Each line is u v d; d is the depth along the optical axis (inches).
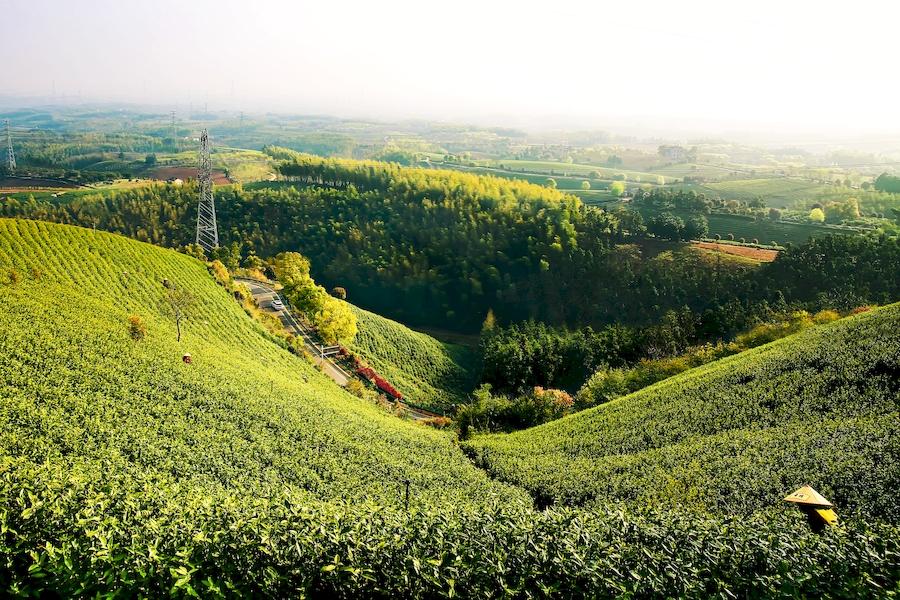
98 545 546.9
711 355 2908.5
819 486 1230.3
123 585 523.8
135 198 7170.3
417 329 5236.2
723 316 3560.5
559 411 2741.1
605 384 2812.5
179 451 1444.4
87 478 870.4
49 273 2655.0
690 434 1851.6
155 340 2237.9
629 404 2268.7
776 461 1438.2
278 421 1882.4
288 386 2393.0
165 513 656.4
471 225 5797.2
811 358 2070.6
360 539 597.9
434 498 1549.0
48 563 519.5
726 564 602.9
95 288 2753.4
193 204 6845.5
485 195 6343.5
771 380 2018.9
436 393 3654.0
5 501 594.9
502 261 5482.3
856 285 3786.9
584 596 558.6
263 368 2650.1
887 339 2017.7
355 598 567.5
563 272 5132.9
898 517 1064.2
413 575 570.9
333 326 3506.4
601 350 3651.6
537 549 597.3
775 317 3398.1
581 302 4884.4
